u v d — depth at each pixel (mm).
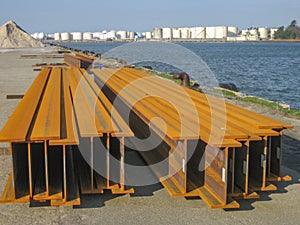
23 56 35625
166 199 4754
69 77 10508
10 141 4180
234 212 4430
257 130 4660
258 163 4840
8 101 11617
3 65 25781
